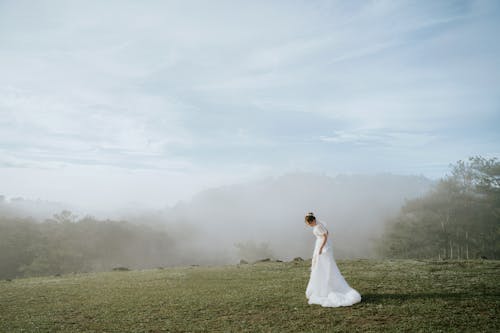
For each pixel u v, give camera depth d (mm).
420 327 8227
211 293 13203
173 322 9609
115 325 9633
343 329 8328
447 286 12367
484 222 84312
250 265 22734
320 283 10844
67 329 9445
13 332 9344
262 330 8570
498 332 7746
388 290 12055
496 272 15266
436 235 87312
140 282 16984
